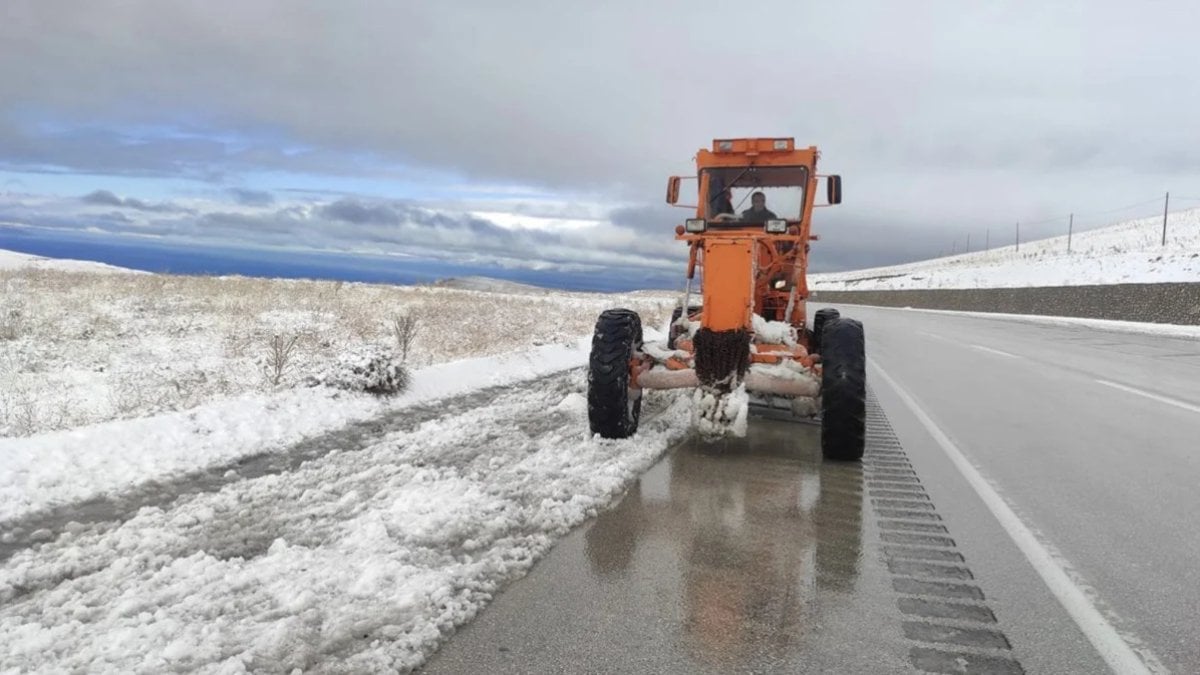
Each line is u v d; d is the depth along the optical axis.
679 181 8.02
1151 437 7.20
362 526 3.82
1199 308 26.47
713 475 5.26
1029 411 8.69
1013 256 104.81
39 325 12.82
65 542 3.62
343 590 3.07
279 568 3.26
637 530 4.04
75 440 5.21
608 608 3.05
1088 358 15.58
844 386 5.61
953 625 3.02
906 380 11.41
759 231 7.39
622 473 5.06
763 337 6.07
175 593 3.01
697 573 3.46
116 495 4.44
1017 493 5.08
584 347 13.85
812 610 3.11
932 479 5.38
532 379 10.14
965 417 8.19
